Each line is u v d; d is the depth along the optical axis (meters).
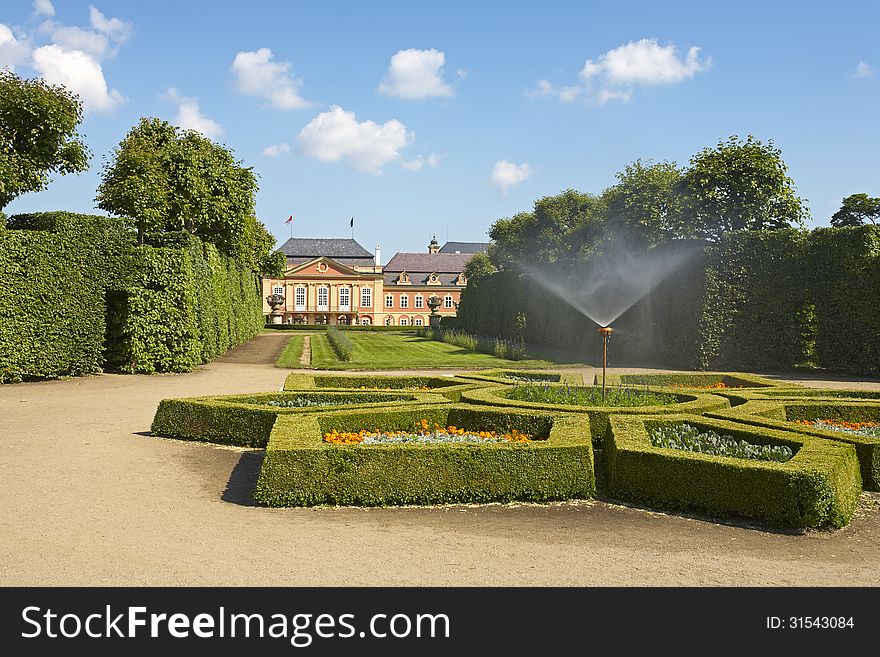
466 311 54.09
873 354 21.91
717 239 28.09
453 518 6.79
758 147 27.81
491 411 9.45
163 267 20.28
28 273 17.52
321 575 5.23
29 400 14.41
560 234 49.09
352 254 93.88
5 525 6.27
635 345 26.95
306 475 7.13
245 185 37.34
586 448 7.58
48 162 24.30
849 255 22.41
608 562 5.61
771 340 23.72
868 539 6.31
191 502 7.13
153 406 13.67
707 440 8.30
